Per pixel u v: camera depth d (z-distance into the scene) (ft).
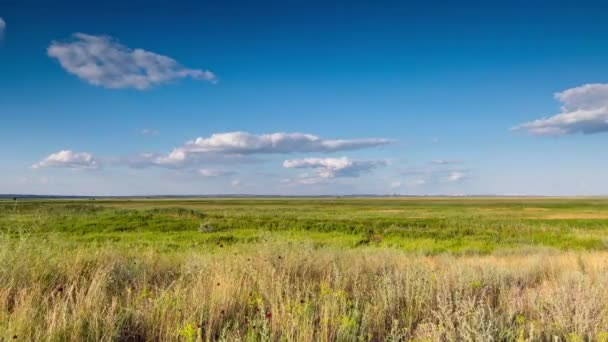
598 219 147.13
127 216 111.04
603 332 14.06
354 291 21.50
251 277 22.52
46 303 15.64
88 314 14.85
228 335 13.83
